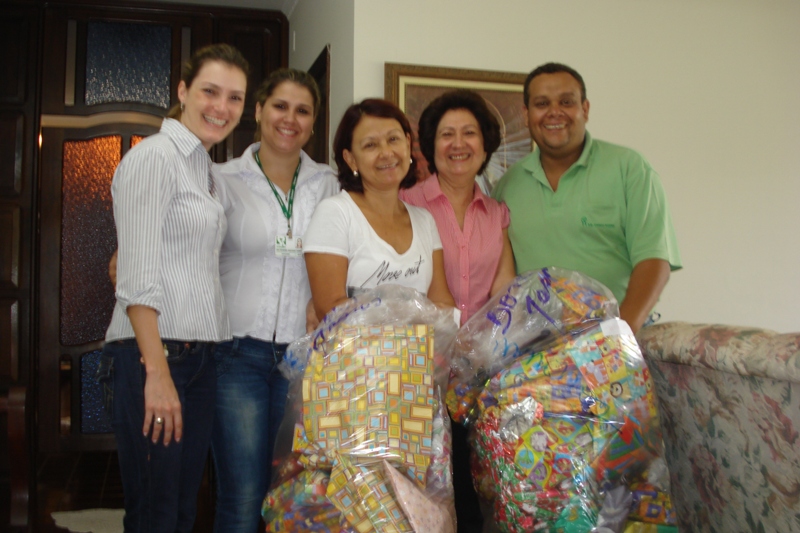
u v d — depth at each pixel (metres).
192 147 1.55
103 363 1.54
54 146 3.83
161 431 1.47
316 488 1.34
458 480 1.68
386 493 1.26
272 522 1.43
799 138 3.48
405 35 2.91
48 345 3.83
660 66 3.29
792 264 3.47
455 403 1.53
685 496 1.54
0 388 3.72
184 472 1.59
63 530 2.82
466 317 1.88
